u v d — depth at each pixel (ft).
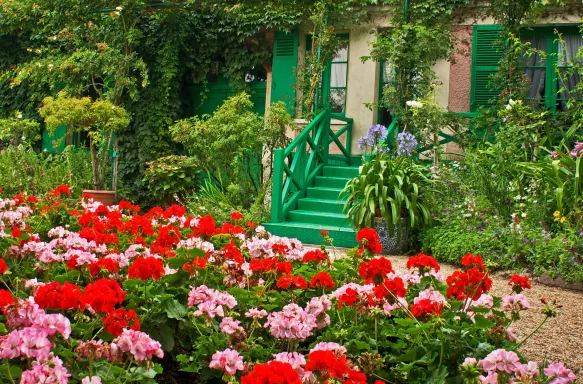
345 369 5.82
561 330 13.71
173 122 39.19
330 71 36.11
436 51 30.40
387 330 8.60
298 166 30.12
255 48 38.34
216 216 26.68
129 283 8.98
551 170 22.97
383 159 26.17
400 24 31.50
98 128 36.50
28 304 6.93
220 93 40.34
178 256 9.89
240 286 10.52
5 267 9.07
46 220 16.39
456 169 28.07
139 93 38.88
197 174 36.96
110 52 36.55
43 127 44.34
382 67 35.42
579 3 30.53
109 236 12.07
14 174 33.37
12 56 44.21
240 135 30.58
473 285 9.03
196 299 8.85
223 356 6.97
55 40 38.96
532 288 18.79
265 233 15.33
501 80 30.07
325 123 32.68
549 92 31.65
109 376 6.77
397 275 11.10
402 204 25.14
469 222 23.81
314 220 28.22
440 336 7.70
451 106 33.45
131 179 39.04
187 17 38.55
